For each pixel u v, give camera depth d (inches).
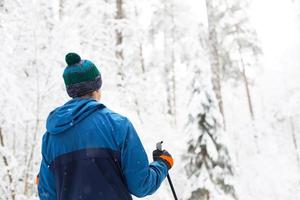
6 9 355.9
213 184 505.0
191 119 526.3
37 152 329.4
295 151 1592.0
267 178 1160.8
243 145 1403.8
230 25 1228.5
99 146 75.8
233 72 1347.2
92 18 551.8
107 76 481.4
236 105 1754.4
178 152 560.7
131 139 76.9
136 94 619.5
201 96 526.9
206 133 517.7
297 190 1125.1
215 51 767.7
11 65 324.2
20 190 314.3
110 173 75.1
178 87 1440.7
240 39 1391.5
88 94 82.7
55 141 79.0
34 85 329.7
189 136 523.2
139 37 693.3
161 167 83.1
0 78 293.1
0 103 293.3
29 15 338.0
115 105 420.2
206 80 532.4
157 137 522.9
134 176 76.1
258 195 1040.2
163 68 1429.6
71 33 369.4
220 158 515.2
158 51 1376.7
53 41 346.0
